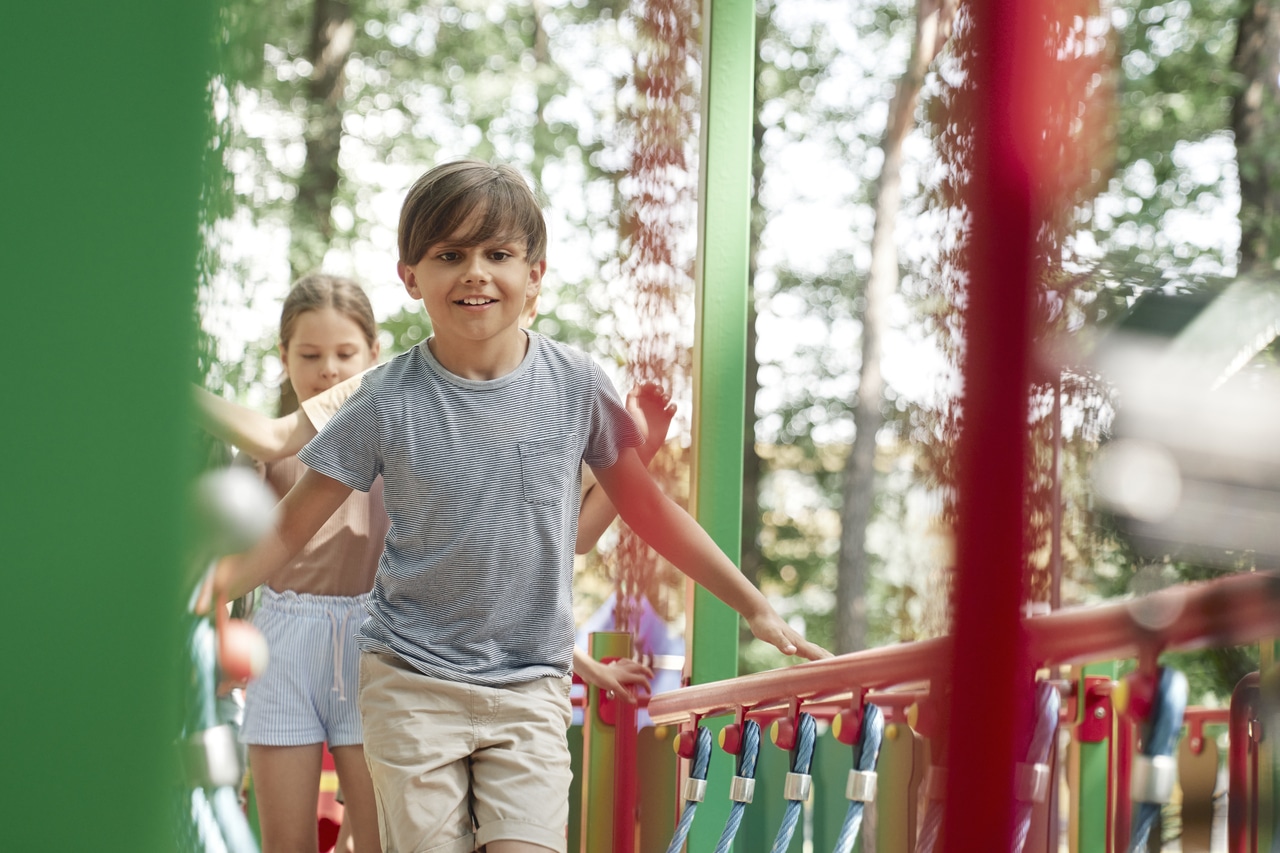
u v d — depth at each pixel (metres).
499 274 2.07
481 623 2.06
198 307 0.78
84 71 0.76
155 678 0.77
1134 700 1.12
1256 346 0.86
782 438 12.39
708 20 2.57
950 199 0.92
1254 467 0.84
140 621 0.77
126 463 0.77
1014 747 0.87
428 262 2.08
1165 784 1.10
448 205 2.05
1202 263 9.15
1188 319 0.87
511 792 1.94
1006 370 0.86
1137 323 0.87
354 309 3.11
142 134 0.76
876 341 11.73
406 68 11.21
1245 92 9.38
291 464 2.74
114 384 0.76
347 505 2.79
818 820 2.09
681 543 2.27
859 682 1.57
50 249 0.76
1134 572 1.05
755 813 2.25
